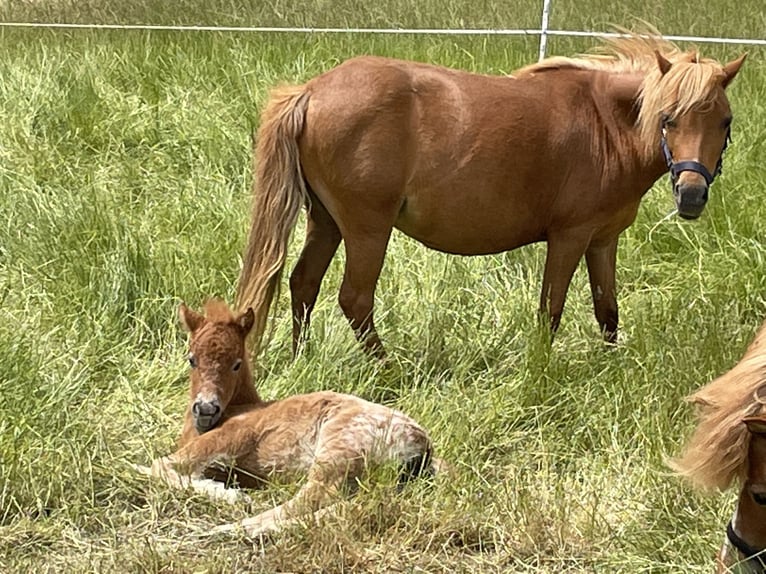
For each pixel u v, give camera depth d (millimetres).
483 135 5027
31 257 5973
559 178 5129
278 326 5441
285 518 3906
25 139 7504
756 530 2613
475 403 4754
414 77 5062
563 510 3988
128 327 5500
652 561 3729
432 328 5336
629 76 5195
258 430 4238
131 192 6965
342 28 9477
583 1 9672
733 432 2551
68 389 4738
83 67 8664
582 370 4992
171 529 3996
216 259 6023
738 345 4980
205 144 7504
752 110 7477
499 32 8172
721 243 6207
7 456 4195
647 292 5945
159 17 10250
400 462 4125
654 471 4152
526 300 5625
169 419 4738
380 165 4965
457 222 5156
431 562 3807
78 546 3887
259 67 8391
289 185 5066
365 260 5121
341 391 4871
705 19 9344
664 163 5117
